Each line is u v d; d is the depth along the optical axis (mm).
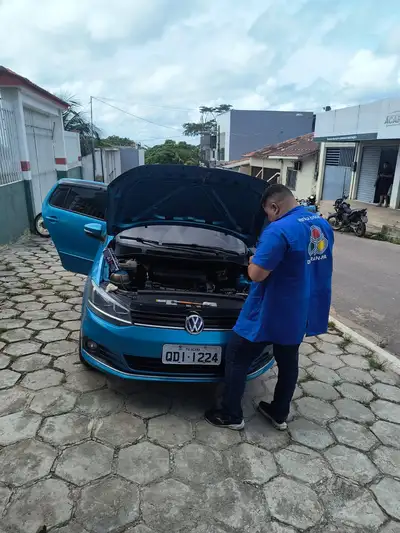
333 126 16969
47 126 11398
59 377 3236
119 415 2840
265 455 2586
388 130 13516
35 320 4270
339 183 18312
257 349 2627
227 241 3691
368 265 8164
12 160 8336
